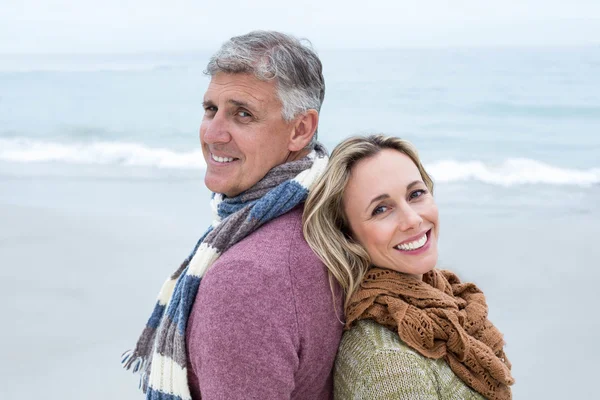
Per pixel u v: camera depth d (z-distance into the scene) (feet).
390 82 59.41
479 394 6.35
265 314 5.49
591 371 16.72
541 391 16.01
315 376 6.18
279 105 6.26
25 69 71.87
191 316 5.94
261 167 6.43
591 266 23.29
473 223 28.84
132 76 70.03
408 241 6.46
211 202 7.20
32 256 24.06
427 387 5.82
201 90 63.21
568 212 30.32
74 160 42.83
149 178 37.42
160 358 6.17
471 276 22.76
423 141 45.44
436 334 6.19
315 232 6.25
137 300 20.34
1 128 50.57
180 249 24.85
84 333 18.29
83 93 62.08
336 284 6.25
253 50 6.15
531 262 23.86
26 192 34.12
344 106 54.80
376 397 5.82
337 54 71.10
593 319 19.34
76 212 30.01
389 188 6.42
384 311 6.27
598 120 48.32
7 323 18.85
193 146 45.50
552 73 57.72
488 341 6.72
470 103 52.70
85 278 22.03
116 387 15.74
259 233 6.12
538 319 19.57
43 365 16.63
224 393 5.41
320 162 6.63
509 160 40.32
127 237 26.32
